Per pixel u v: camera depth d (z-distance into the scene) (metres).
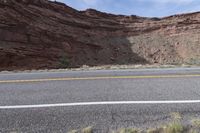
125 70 16.03
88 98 8.09
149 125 5.84
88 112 6.77
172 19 70.31
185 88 9.29
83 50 55.25
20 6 48.09
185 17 70.31
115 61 56.88
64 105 7.39
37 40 46.88
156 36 66.94
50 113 6.74
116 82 10.77
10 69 39.66
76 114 6.64
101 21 66.00
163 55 60.94
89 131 5.49
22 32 45.16
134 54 60.38
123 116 6.45
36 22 49.38
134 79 11.48
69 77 12.51
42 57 45.62
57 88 9.69
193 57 60.09
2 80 12.01
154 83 10.35
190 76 12.04
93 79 11.70
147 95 8.34
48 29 50.75
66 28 55.88
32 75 13.96
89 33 60.62
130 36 66.31
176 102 7.49
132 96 8.25
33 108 7.18
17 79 12.21
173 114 6.43
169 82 10.53
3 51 40.09
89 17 64.31
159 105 7.23
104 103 7.51
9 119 6.36
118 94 8.55
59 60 47.94
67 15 58.94
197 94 8.37
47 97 8.31
